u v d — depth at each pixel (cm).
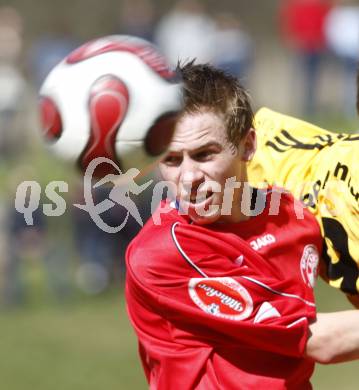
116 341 2845
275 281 978
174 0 6341
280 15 6706
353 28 5112
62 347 2788
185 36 4947
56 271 3262
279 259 988
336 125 4922
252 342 977
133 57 884
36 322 3038
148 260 973
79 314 3109
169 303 971
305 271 1000
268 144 1124
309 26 5122
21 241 3181
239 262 975
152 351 999
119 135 873
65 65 892
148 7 5059
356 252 1015
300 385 1021
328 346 979
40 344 2819
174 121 892
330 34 5150
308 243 1011
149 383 1049
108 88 868
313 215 1045
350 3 5138
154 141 884
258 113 1175
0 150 4203
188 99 938
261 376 988
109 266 3297
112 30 6169
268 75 6400
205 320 969
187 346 987
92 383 2459
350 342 977
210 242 966
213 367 984
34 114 4556
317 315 992
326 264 1045
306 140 1116
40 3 6656
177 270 969
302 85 5238
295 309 980
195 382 983
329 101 5441
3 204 3416
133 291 992
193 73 958
